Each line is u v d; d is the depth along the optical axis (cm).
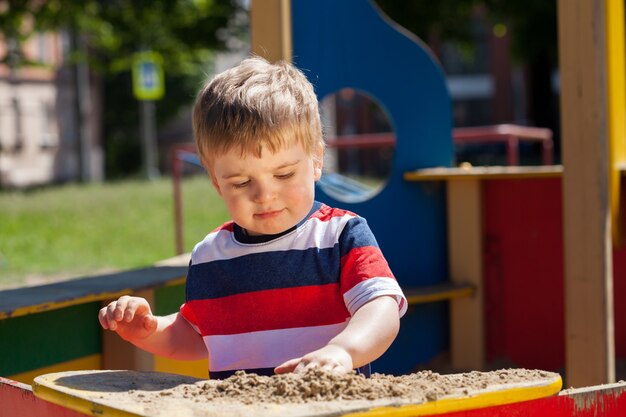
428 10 1653
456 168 464
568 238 351
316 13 425
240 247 189
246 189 175
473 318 455
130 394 146
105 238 1176
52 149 3250
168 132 3978
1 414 178
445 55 3444
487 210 467
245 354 184
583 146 345
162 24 1803
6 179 3042
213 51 1822
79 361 311
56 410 159
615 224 367
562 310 452
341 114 3088
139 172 3609
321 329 183
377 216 447
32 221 1374
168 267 377
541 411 155
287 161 174
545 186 454
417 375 159
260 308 185
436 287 452
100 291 308
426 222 461
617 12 375
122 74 3562
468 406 141
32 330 290
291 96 178
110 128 3688
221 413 129
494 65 3403
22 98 3114
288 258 185
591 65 341
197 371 346
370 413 131
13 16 1670
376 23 443
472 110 3466
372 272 178
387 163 3050
